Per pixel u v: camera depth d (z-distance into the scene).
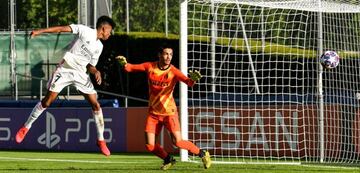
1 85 68.62
